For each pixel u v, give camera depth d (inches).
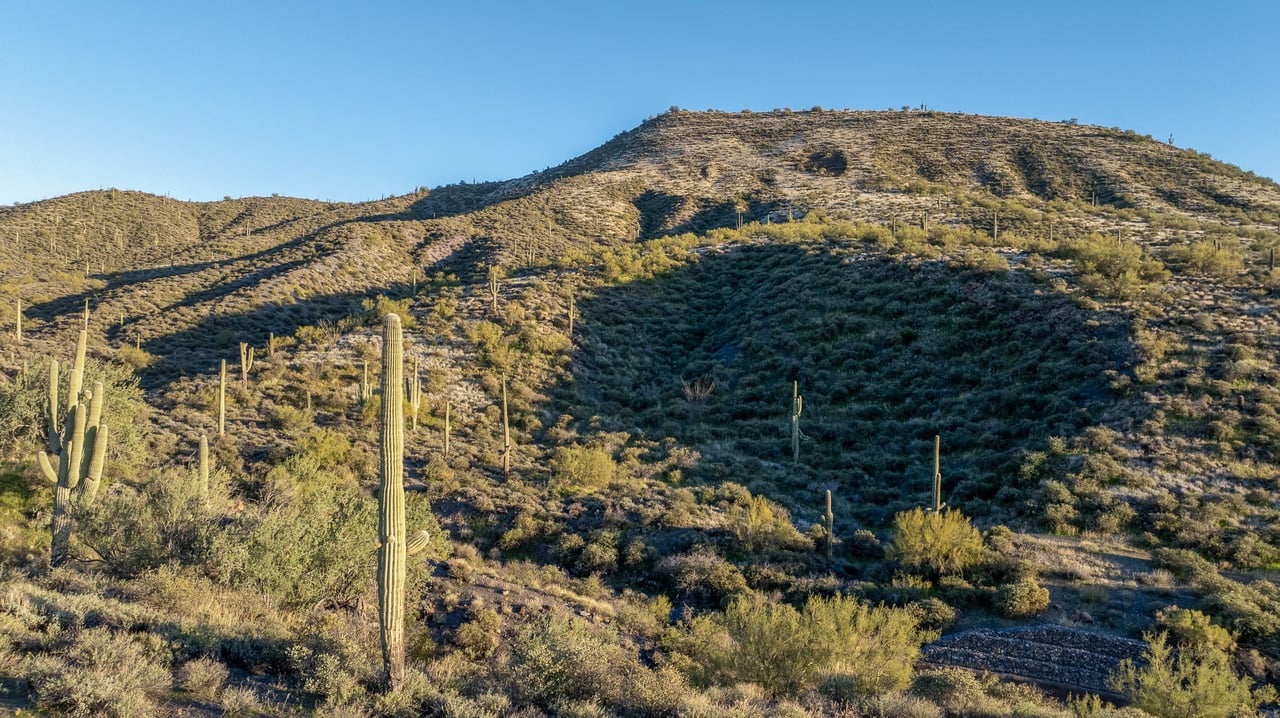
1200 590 811.4
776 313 2048.5
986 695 555.8
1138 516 992.2
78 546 616.7
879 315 1910.7
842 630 582.9
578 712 373.4
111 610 423.8
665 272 2514.8
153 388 1774.1
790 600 887.1
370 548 634.8
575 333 2050.9
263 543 585.9
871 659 560.7
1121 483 1058.7
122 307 2394.2
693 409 1668.3
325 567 608.4
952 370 1593.3
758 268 2477.9
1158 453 1100.5
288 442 1283.2
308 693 373.1
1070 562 898.1
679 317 2265.0
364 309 2374.5
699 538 1032.8
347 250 3009.4
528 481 1279.5
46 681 308.0
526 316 2089.1
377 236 3228.3
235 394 1600.6
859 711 472.1
